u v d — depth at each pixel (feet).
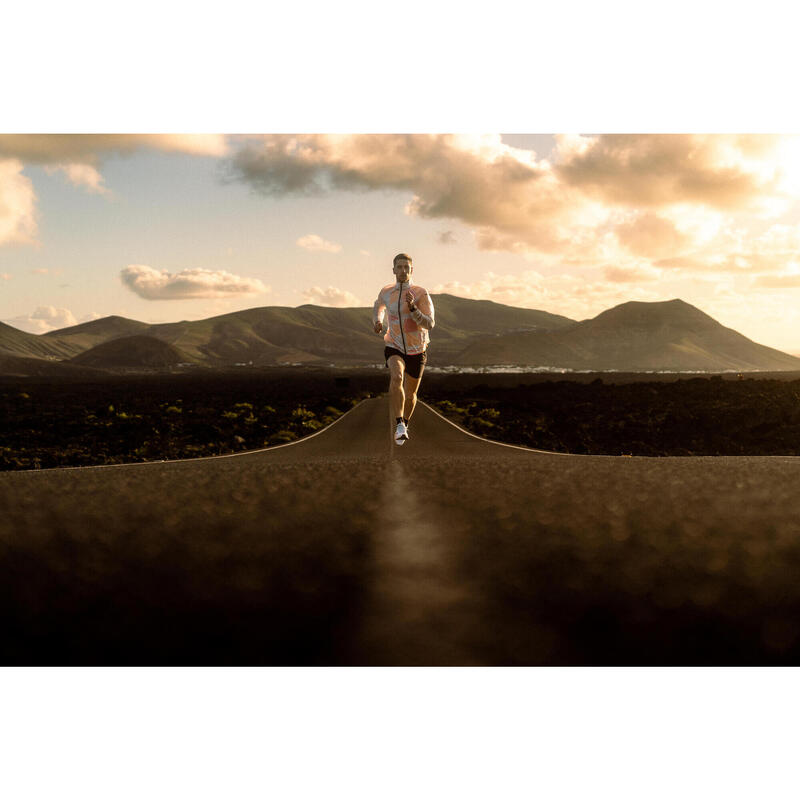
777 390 306.76
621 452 216.33
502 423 257.14
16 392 426.51
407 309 23.04
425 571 7.45
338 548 8.40
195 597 6.66
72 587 6.92
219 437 211.20
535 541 8.59
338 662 5.29
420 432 195.00
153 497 12.80
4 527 9.46
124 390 506.07
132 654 5.40
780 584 6.64
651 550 7.98
